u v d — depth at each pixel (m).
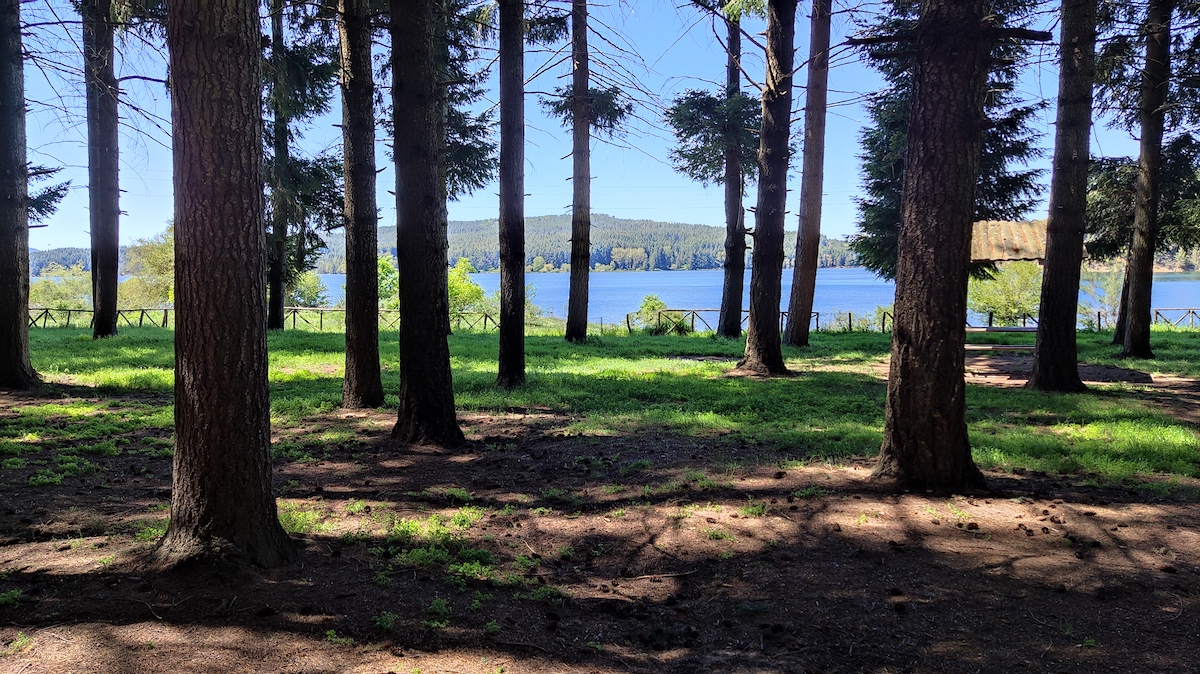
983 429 7.66
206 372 3.58
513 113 10.55
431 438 7.05
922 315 5.26
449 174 21.03
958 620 3.33
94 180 18.02
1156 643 3.08
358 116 8.57
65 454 6.32
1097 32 10.45
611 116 18.81
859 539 4.38
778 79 12.65
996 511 4.83
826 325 28.77
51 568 3.66
